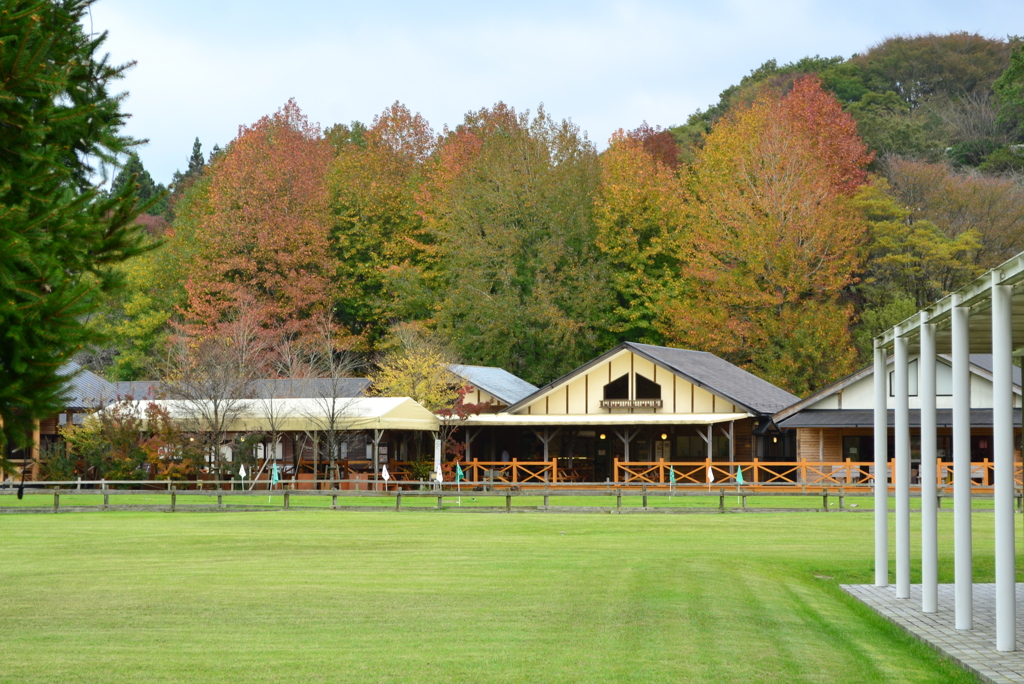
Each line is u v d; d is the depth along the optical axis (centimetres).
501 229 5778
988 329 1296
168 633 1106
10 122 881
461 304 5650
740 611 1255
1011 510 1030
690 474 3900
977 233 5581
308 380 4681
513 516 2847
